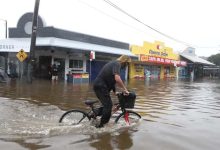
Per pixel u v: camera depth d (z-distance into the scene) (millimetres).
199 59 62219
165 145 6895
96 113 8172
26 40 28609
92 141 6934
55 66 27719
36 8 21484
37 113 10117
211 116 11031
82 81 26828
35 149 6234
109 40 34844
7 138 6918
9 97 14141
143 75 42625
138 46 40625
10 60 28391
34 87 19547
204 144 7113
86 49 28562
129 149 6488
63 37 28453
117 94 8469
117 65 7934
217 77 63062
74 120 8266
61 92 17203
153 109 12227
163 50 48156
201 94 19797
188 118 10422
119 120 8734
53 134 7348
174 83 32125
